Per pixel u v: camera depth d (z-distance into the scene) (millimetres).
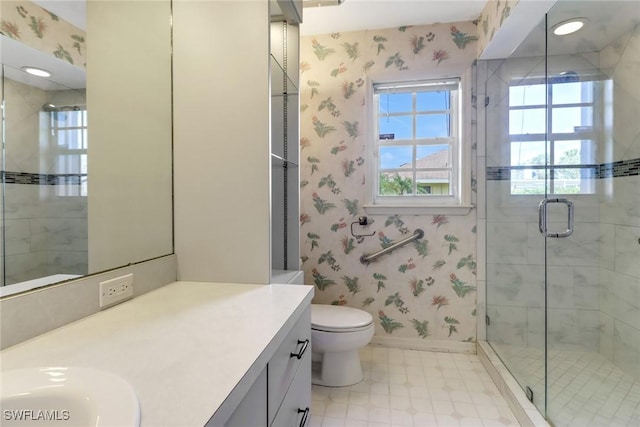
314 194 2420
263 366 685
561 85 1906
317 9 2076
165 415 471
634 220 1740
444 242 2283
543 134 1899
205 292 1146
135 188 1146
